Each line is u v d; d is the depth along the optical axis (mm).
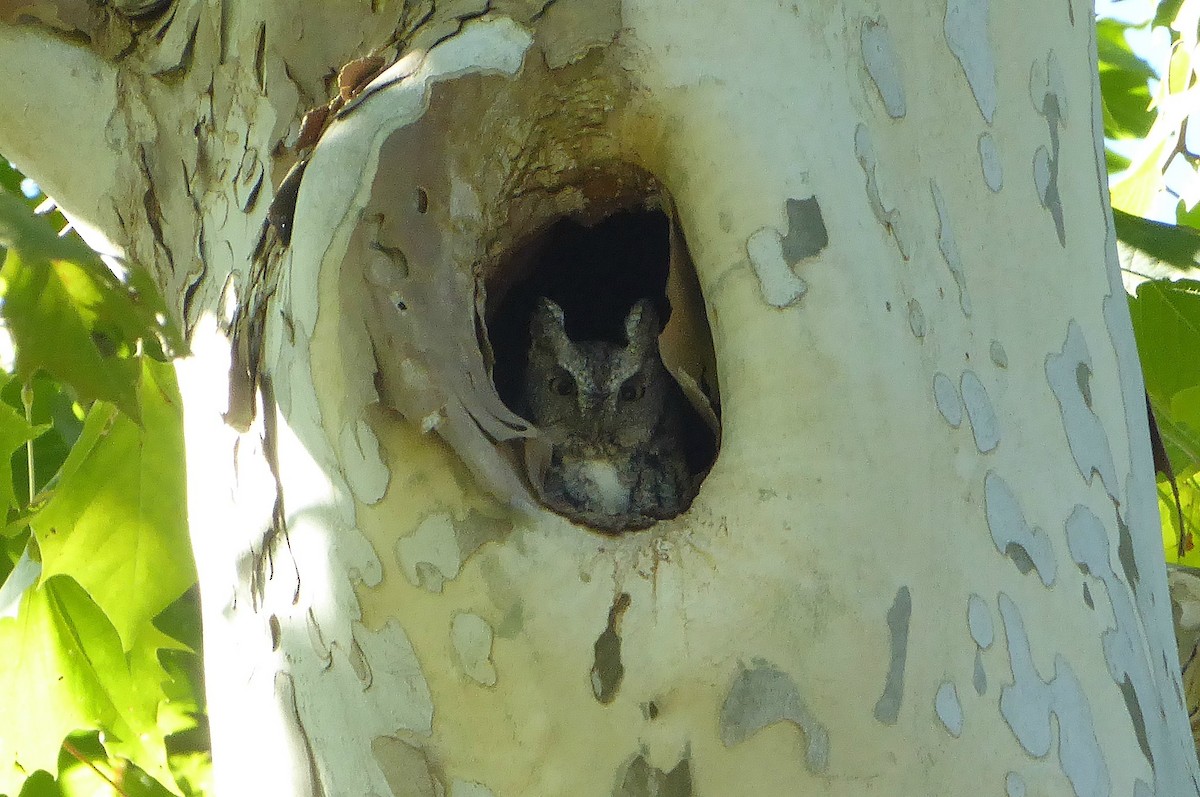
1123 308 9938
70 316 9859
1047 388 9844
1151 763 9797
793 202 9789
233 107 9906
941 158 9852
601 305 10117
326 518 9766
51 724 10172
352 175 9781
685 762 9727
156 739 10188
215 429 9852
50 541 10102
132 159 9945
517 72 9812
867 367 9766
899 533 9758
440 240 9789
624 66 9812
